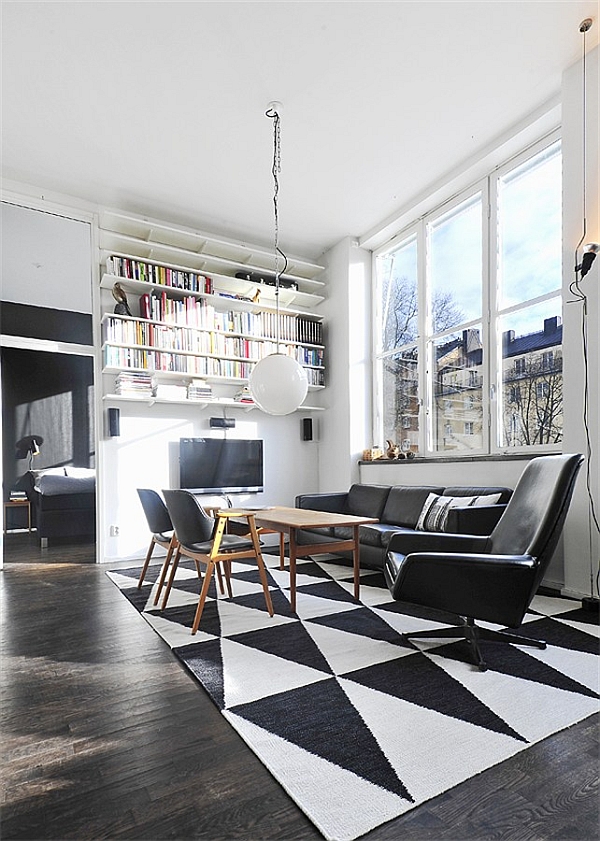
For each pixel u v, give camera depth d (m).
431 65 3.29
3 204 4.64
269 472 5.83
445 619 2.90
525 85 3.51
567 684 2.03
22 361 7.97
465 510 3.39
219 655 2.38
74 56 3.15
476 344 4.53
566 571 3.36
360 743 1.62
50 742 1.66
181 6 2.81
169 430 5.23
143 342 4.90
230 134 3.94
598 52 3.20
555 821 1.27
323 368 6.05
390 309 5.67
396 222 5.27
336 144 4.10
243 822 1.28
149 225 4.98
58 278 6.46
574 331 3.37
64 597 3.52
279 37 3.04
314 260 6.34
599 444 3.18
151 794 1.39
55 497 6.00
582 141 3.32
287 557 4.97
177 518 3.01
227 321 5.42
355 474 5.67
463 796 1.37
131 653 2.44
